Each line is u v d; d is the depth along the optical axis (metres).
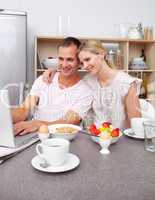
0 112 0.95
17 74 2.63
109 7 3.19
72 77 1.73
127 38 2.99
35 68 2.79
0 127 0.97
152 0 3.31
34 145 1.08
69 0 3.07
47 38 2.83
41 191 0.70
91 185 0.73
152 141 1.08
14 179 0.77
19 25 2.59
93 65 1.50
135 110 1.49
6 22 2.56
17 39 2.60
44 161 0.86
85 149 1.04
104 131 1.07
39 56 3.06
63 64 1.65
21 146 1.03
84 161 0.91
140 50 3.30
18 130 1.21
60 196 0.68
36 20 3.01
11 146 1.00
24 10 2.97
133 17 3.29
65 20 2.99
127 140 1.17
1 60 2.58
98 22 3.18
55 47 3.07
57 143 0.91
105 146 1.00
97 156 0.96
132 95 1.52
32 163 0.86
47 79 1.78
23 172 0.81
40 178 0.77
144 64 3.07
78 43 1.66
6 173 0.81
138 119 1.23
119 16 3.24
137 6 3.28
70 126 1.29
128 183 0.75
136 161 0.92
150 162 0.91
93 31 3.18
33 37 3.02
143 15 3.31
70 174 0.81
